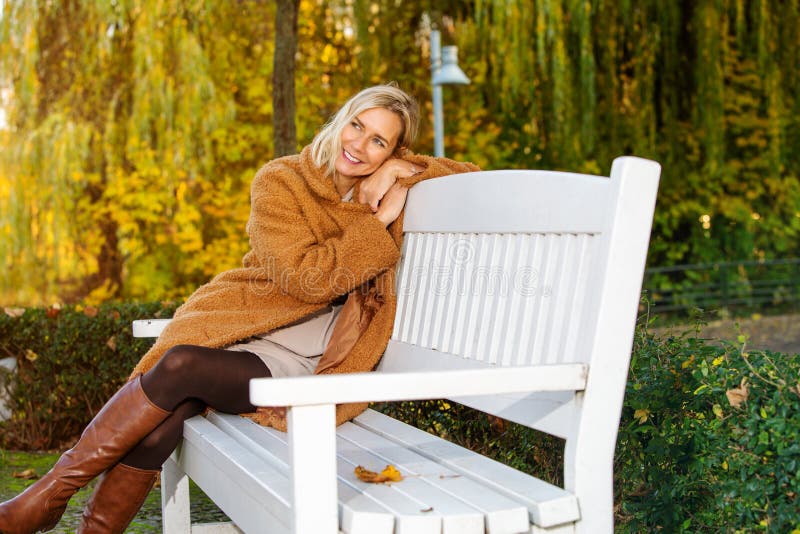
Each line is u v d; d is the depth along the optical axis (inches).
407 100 97.9
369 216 93.9
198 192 381.7
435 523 56.4
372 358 95.3
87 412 177.8
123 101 335.0
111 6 315.9
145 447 82.7
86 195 355.3
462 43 407.8
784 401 64.7
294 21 212.1
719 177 494.3
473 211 85.2
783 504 64.2
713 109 410.0
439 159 99.2
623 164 64.7
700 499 77.7
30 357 173.6
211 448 77.4
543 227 73.8
